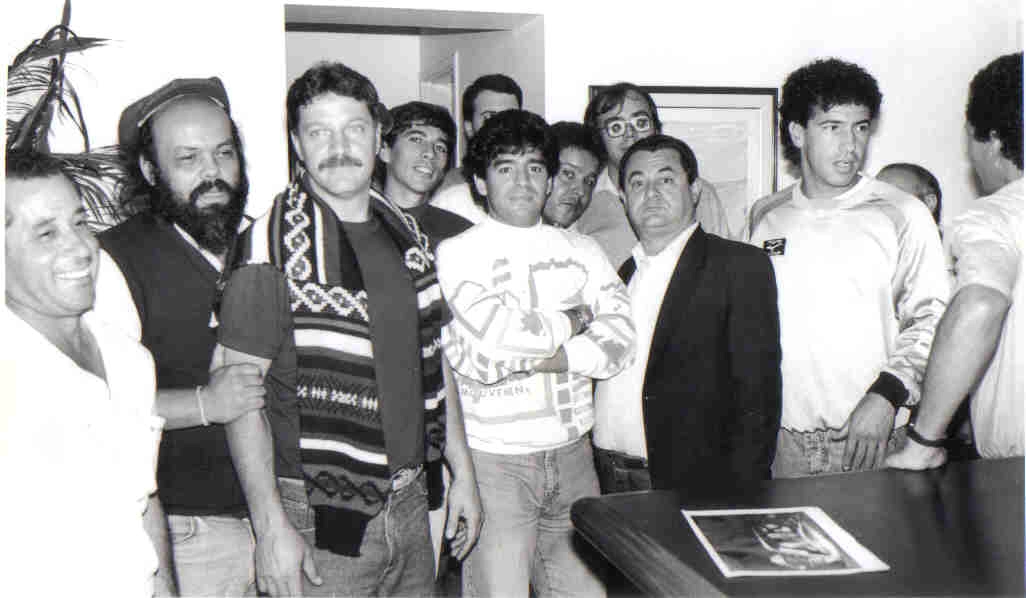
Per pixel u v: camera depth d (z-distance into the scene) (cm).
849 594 109
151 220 187
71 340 139
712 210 333
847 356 224
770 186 364
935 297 218
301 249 170
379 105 179
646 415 216
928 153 385
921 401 159
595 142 263
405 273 181
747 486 156
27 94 267
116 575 133
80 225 137
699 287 216
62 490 127
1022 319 163
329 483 169
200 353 181
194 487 177
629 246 274
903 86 380
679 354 215
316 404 168
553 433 205
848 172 223
